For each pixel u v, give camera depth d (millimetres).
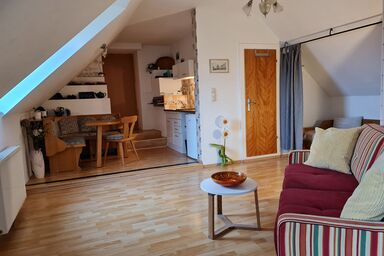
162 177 4273
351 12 3809
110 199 3410
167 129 6551
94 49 4262
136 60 7359
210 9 4547
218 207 2842
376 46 4113
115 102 7652
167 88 6738
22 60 2014
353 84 5250
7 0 1197
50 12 1565
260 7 2537
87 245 2363
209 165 4848
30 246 2383
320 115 6121
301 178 2441
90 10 1979
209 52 4652
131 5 3348
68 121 5684
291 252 1375
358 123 5199
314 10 4113
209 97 4738
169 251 2225
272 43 5051
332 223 1312
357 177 2328
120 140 5004
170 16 4789
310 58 5270
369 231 1246
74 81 6324
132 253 2217
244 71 4902
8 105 3098
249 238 2387
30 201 3439
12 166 2674
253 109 5055
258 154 5191
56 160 4598
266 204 3094
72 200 3426
